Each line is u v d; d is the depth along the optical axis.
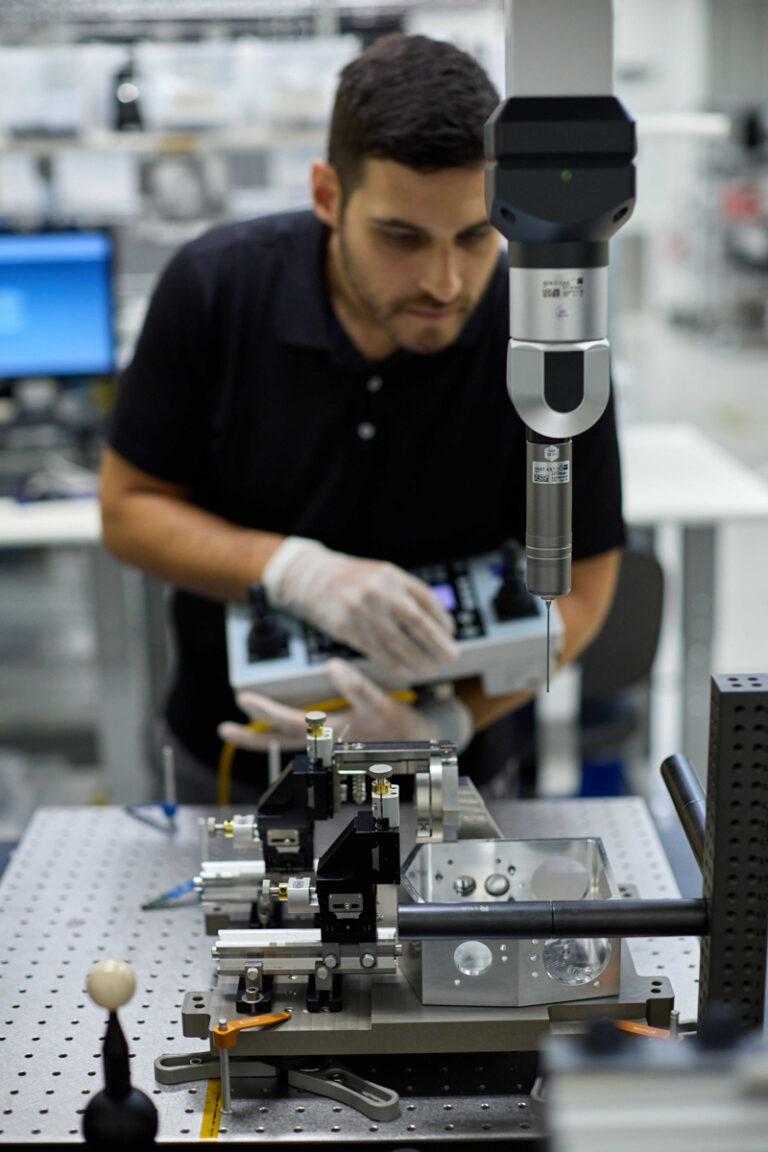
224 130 2.90
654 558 2.05
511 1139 0.75
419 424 1.38
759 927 0.72
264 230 1.40
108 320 2.80
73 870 1.06
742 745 0.69
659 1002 0.80
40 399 2.99
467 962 0.80
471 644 1.26
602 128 0.61
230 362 1.38
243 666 1.27
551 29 0.62
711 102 8.17
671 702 2.64
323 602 1.25
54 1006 0.87
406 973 0.84
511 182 0.62
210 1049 0.80
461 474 1.42
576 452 1.33
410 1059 0.82
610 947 0.80
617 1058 0.43
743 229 7.61
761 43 8.12
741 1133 0.41
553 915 0.74
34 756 3.04
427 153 1.02
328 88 2.86
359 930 0.80
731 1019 0.45
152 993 0.88
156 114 2.91
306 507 1.44
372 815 0.80
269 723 1.24
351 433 1.39
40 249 2.75
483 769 1.48
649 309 8.85
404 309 1.16
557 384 0.64
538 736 2.31
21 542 2.40
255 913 0.92
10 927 0.97
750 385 6.74
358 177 1.10
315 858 0.88
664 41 8.53
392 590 1.22
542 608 1.30
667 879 1.02
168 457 1.44
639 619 2.08
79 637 3.52
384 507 1.43
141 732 2.65
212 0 3.02
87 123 2.89
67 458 2.91
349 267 1.17
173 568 1.38
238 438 1.42
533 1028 0.79
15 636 3.53
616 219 0.63
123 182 3.08
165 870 1.06
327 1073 0.80
